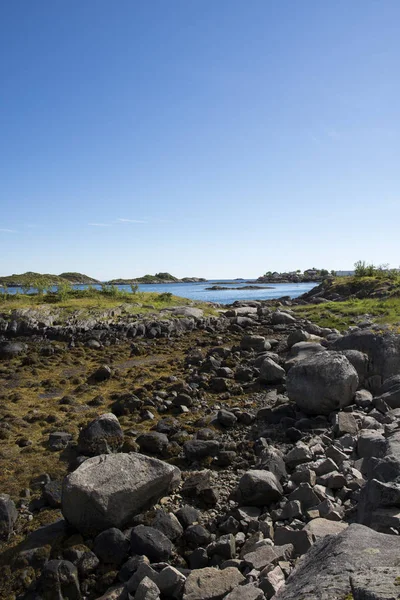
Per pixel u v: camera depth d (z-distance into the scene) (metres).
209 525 7.79
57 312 28.98
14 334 26.39
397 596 3.23
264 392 15.85
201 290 123.38
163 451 10.98
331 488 8.27
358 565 4.05
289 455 9.78
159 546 6.90
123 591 6.12
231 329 30.12
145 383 17.09
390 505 6.07
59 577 6.41
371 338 15.41
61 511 8.24
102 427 11.15
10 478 9.61
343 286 56.00
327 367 12.75
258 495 8.10
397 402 12.57
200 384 16.73
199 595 5.61
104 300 35.72
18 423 12.68
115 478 7.79
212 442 10.75
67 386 17.02
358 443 9.62
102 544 7.04
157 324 29.08
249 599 5.09
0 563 6.98
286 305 53.84
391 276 55.44
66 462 10.37
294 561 6.07
